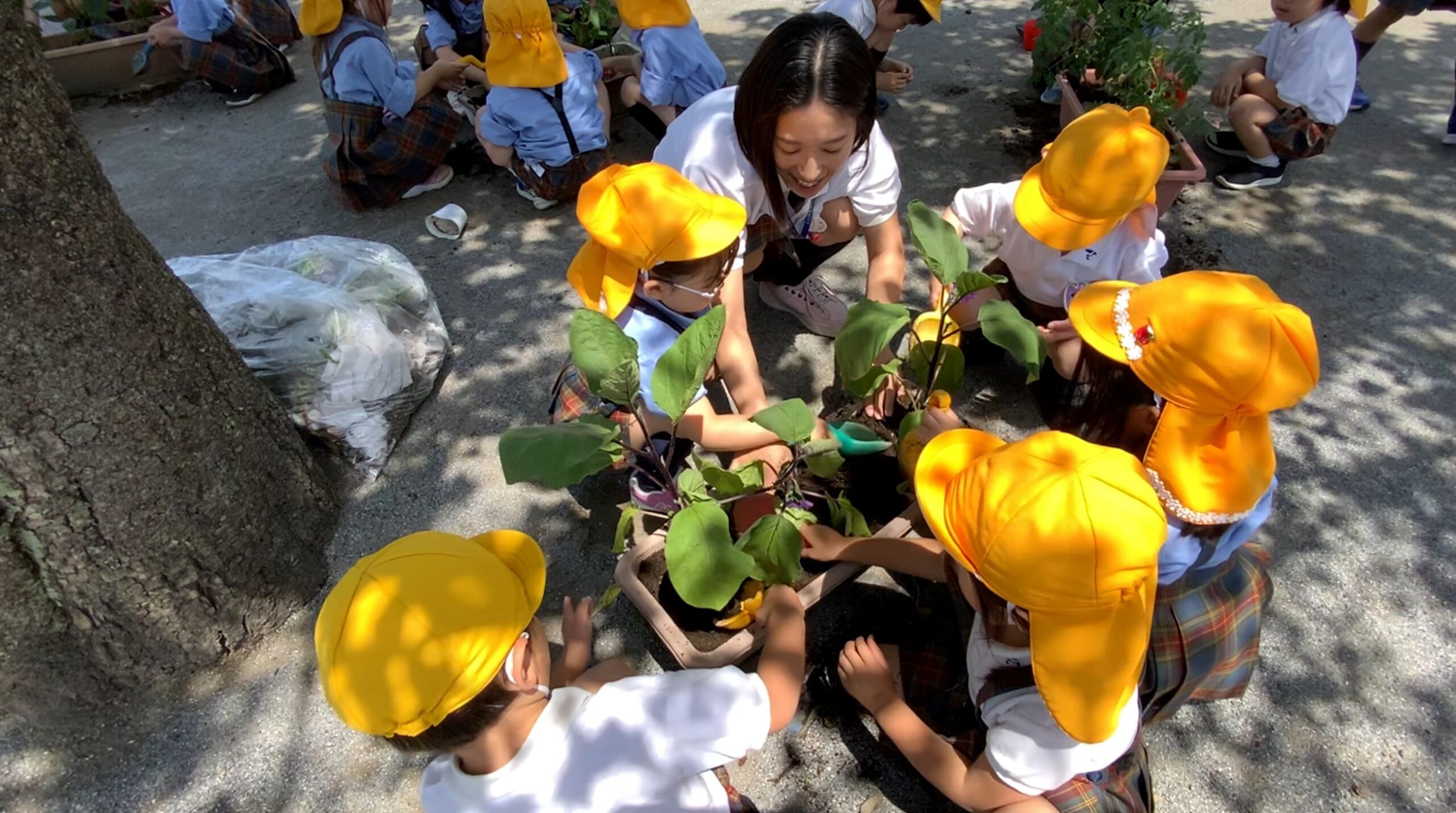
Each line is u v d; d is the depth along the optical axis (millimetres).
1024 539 1208
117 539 1714
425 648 1163
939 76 4461
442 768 1418
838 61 1755
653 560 1994
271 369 2350
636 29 3525
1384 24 4113
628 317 1861
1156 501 1229
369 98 3400
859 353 1617
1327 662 1997
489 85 3646
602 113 3537
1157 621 1512
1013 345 1567
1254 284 1345
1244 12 5109
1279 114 3402
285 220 3629
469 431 2631
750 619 1857
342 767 1873
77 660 1828
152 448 1704
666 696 1415
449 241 3471
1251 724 1896
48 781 1854
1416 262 3146
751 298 3084
